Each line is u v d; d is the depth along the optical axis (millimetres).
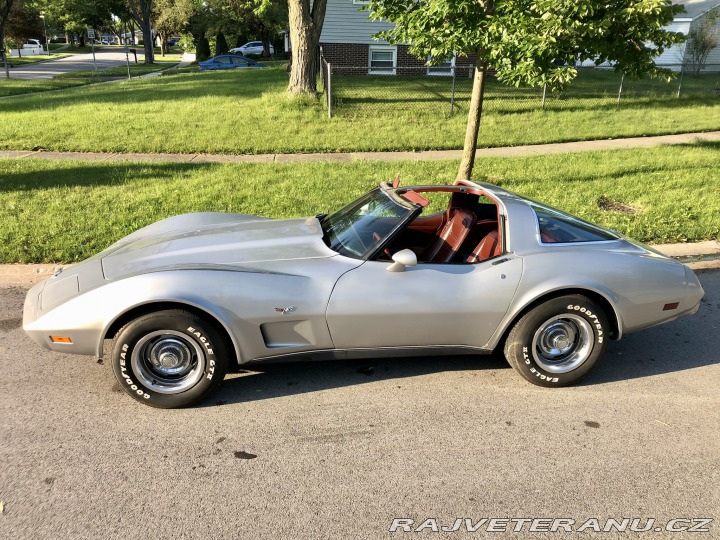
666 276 3791
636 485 2830
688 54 26453
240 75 24547
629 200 8289
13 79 27453
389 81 19453
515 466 2965
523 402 3607
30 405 3508
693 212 7691
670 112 15633
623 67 6641
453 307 3525
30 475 2848
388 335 3568
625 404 3604
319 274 3471
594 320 3633
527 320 3602
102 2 61250
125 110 14617
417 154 11305
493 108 15203
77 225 6758
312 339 3512
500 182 8992
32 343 4391
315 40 14766
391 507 2654
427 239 4578
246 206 7598
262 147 11375
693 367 4145
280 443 3146
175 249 3783
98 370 3979
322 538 2459
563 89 6266
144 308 3277
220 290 3283
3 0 37531
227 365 3451
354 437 3209
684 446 3164
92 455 3020
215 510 2621
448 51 6672
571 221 3979
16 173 9133
